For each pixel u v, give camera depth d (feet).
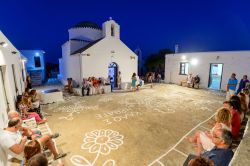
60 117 25.05
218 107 29.91
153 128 20.88
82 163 13.96
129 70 53.67
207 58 49.42
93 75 46.50
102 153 15.42
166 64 63.16
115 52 49.85
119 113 26.76
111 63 50.52
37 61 74.84
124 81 53.16
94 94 41.96
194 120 23.53
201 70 51.42
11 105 22.21
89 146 16.65
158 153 15.35
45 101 32.73
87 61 45.01
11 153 11.33
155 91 45.98
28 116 21.27
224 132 11.25
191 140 15.28
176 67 59.31
